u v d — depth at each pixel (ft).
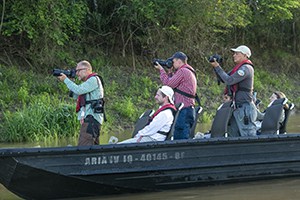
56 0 152.66
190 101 77.71
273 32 218.18
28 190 68.39
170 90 73.36
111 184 69.67
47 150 66.23
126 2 170.30
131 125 136.87
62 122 123.13
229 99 79.87
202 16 173.78
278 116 79.30
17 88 142.82
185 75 77.36
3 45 156.04
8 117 124.26
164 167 70.95
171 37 180.45
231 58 195.52
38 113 122.11
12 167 65.92
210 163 73.00
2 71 147.64
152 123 72.74
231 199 68.03
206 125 136.56
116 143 70.33
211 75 181.68
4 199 71.77
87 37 172.04
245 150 74.84
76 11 158.92
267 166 76.48
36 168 66.28
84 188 69.62
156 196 70.33
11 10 151.53
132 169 69.67
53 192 69.26
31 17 149.28
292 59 215.51
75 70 73.05
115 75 164.04
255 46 214.28
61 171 67.15
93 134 72.13
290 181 77.25
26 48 157.69
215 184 74.59
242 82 77.20
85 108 72.49
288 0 199.00
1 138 118.21
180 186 72.95
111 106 143.95
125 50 175.63
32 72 151.64
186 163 71.92
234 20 181.37
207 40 186.19
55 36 152.25
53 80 150.51
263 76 195.62
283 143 77.20
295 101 184.34
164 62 79.00
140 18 172.45
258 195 69.82
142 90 158.92
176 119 73.87
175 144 70.85
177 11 170.81
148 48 176.65
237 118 77.36
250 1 198.80
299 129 123.03
